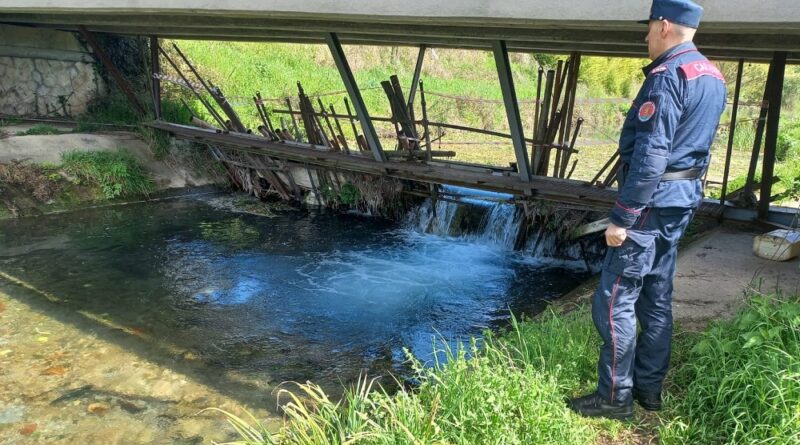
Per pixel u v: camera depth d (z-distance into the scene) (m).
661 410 3.29
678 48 2.74
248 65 17.41
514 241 8.71
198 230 9.35
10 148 10.05
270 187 11.52
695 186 2.88
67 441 4.01
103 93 13.83
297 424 3.24
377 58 21.05
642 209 2.80
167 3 6.66
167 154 11.69
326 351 5.55
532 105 19.42
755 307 3.58
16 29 12.33
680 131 2.75
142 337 5.66
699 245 6.12
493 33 5.91
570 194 7.16
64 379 4.80
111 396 4.58
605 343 3.17
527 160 7.48
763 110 6.80
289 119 15.21
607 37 5.27
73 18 10.15
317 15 5.50
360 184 10.09
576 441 2.99
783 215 6.76
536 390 3.16
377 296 7.00
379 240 9.19
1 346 5.30
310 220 10.12
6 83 12.34
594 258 7.93
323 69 19.19
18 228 8.96
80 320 5.98
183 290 6.93
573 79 7.75
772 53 6.46
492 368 3.55
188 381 4.87
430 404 3.32
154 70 11.95
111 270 7.48
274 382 4.91
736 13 3.42
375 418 3.37
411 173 8.55
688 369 3.49
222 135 10.98
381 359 5.42
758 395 2.93
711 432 3.03
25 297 6.48
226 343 5.62
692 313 4.39
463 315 6.52
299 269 7.82
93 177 10.36
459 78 22.45
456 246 8.98
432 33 6.23
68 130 11.79
